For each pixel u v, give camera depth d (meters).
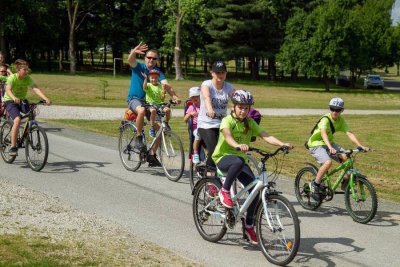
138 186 9.08
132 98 9.95
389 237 6.85
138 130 9.90
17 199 7.61
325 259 5.94
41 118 19.11
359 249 6.32
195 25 60.56
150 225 6.94
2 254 5.36
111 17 63.03
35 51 61.06
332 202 8.71
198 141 8.67
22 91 10.15
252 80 62.75
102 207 7.65
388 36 56.28
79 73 56.72
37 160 9.84
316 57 48.47
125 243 6.04
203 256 5.89
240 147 5.71
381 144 17.06
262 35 59.91
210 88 7.57
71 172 9.91
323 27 47.97
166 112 9.76
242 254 6.00
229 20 56.75
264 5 56.28
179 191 8.85
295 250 5.45
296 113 26.61
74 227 6.51
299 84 59.00
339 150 7.82
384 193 9.55
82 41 66.19
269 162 12.27
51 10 58.69
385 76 100.50
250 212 5.96
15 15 52.84
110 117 20.75
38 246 5.68
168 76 61.62
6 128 10.48
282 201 5.56
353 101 38.41
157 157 10.03
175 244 6.25
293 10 57.31
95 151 12.30
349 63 48.88
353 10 51.44
